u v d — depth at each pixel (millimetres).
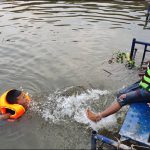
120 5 5070
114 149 1997
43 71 3016
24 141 2064
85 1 5281
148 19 4344
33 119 2281
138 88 2217
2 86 2740
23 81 2830
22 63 3158
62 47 3533
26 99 2389
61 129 2195
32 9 4797
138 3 5215
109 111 2139
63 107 2451
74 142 2068
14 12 4637
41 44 3592
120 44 3643
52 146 2029
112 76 3004
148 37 3816
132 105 2230
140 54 3467
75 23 4199
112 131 2191
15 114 2246
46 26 4098
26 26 4086
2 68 3045
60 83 2822
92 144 1895
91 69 3105
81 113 2381
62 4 5074
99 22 4250
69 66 3135
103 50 3500
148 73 2074
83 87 2775
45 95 2613
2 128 2176
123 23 4230
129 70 3129
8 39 3703
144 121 2107
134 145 1948
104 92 2709
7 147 2008
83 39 3744
